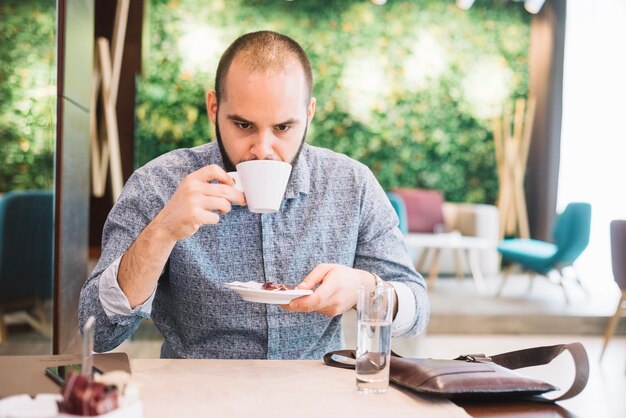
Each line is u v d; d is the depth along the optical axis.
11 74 2.64
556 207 7.42
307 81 1.17
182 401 0.89
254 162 1.01
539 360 1.05
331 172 1.48
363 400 0.91
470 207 7.05
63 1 2.66
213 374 1.04
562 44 7.38
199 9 7.17
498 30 7.55
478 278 6.20
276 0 7.30
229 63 1.15
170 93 7.16
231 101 1.14
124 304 1.16
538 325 4.81
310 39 7.39
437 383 0.91
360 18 7.43
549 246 5.78
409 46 7.49
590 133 7.27
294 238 1.42
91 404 0.67
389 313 0.96
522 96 7.61
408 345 4.25
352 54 7.44
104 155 5.37
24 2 2.62
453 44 7.53
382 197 1.52
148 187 1.38
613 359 4.04
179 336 1.46
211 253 1.39
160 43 7.12
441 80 7.54
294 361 1.15
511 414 0.88
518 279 6.92
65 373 0.94
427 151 7.57
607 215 7.07
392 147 7.54
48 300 2.66
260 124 1.13
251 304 1.38
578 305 5.28
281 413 0.85
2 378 0.93
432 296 5.57
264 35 1.16
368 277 1.19
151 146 7.12
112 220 1.35
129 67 6.16
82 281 3.20
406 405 0.90
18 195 2.66
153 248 1.11
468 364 0.99
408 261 1.48
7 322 2.60
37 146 2.67
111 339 1.24
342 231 1.45
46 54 2.66
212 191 1.07
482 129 7.60
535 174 7.55
